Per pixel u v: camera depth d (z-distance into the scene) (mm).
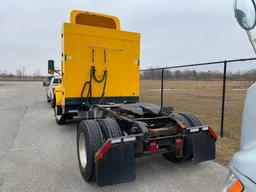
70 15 5965
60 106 7121
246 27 1596
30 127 6934
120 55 6086
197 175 3551
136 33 6238
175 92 18656
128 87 6289
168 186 3193
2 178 3436
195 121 3820
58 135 6016
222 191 1408
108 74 5988
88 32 5625
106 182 2879
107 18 6656
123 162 2975
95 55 5770
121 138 2994
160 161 4156
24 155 4461
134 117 3914
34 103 13492
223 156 4348
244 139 1574
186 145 3668
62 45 5609
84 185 3236
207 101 13266
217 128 6621
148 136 3326
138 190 3082
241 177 1222
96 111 4906
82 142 3584
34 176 3516
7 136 5875
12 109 10852
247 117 1575
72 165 3980
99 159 2855
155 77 12406
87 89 5762
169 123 3898
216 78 8531
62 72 5742
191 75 10297
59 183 3293
